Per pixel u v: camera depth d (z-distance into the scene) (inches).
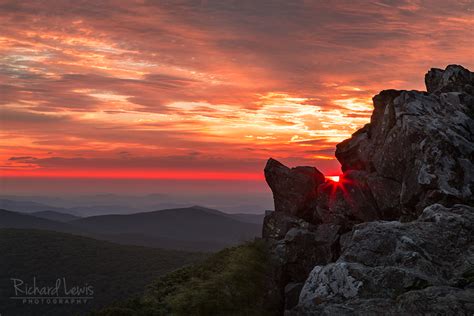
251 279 722.2
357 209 770.2
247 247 820.6
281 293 732.0
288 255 759.7
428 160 627.8
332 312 366.9
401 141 685.3
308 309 397.1
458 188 593.3
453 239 457.7
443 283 384.8
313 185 897.5
